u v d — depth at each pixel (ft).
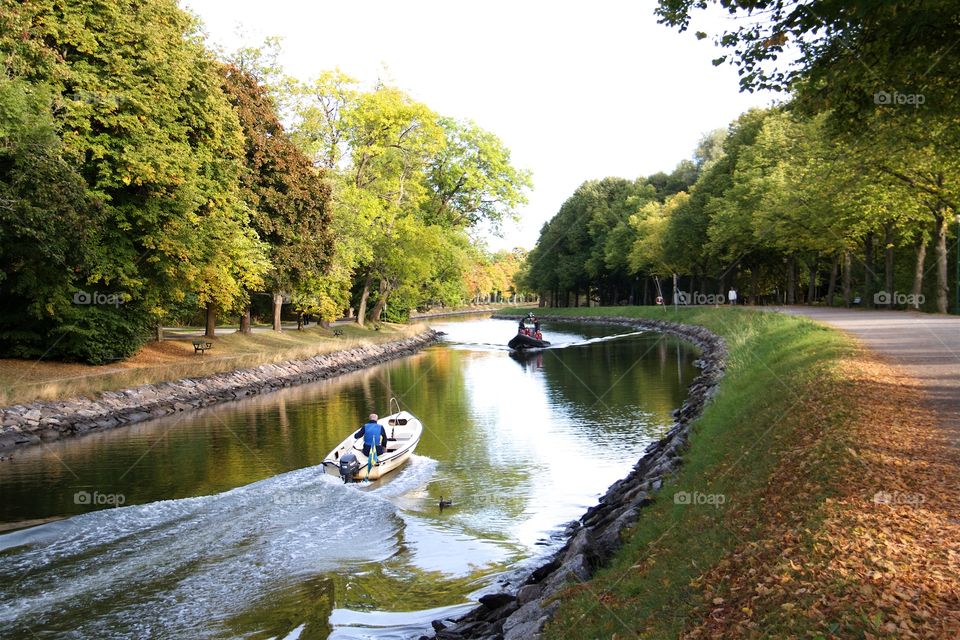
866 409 36.50
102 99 85.61
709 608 19.89
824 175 115.03
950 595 16.90
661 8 40.93
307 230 141.69
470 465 61.62
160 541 40.91
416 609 31.91
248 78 135.13
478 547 40.55
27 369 91.66
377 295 234.79
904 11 37.35
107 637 29.01
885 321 98.68
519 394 103.45
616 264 316.60
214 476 56.70
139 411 87.45
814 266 216.95
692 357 142.51
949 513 21.94
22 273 84.07
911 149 65.57
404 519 46.11
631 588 24.06
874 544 20.08
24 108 75.15
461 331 288.30
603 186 357.82
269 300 233.35
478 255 235.20
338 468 55.36
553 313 373.20
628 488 45.60
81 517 45.14
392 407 94.17
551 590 27.53
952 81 42.68
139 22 91.20
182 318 200.34
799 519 23.62
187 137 103.76
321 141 172.04
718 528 26.13
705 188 235.40
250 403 101.04
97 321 98.63
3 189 74.38
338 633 29.01
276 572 36.45
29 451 68.03
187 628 29.84
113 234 92.32
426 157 200.64
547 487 54.24
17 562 37.40
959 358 54.80
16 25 77.15
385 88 183.01
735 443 40.04
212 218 106.73
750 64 43.42
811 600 17.81
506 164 226.99
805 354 63.21
